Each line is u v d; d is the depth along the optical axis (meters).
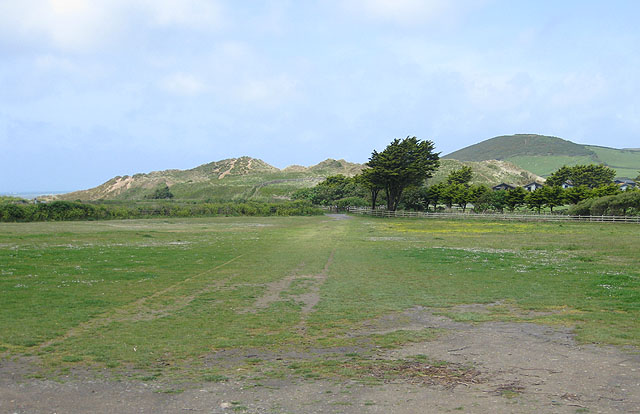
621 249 32.47
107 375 8.90
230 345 10.97
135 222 65.25
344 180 137.50
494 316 13.85
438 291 17.86
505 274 21.75
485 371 8.91
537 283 19.31
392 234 49.47
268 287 18.86
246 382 8.45
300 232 51.94
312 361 9.71
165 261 26.20
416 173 89.81
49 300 15.64
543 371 8.84
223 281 20.22
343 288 18.62
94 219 69.50
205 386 8.27
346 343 11.12
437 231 54.22
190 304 15.61
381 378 8.58
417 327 12.66
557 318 13.41
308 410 7.11
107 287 18.28
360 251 32.25
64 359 9.86
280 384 8.33
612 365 9.11
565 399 7.36
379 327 12.70
